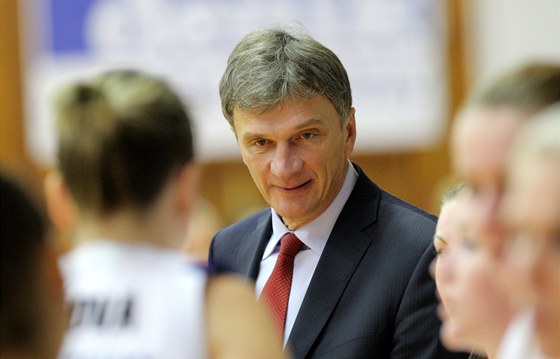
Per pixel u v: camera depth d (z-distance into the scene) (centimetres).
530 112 282
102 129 348
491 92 292
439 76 1561
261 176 571
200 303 350
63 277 358
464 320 361
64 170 355
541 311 278
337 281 556
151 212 357
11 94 1602
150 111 352
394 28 1552
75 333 350
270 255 604
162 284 351
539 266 268
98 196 353
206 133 1566
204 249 993
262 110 550
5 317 329
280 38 563
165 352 341
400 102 1564
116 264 355
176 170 358
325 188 565
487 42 1566
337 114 564
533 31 1554
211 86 1550
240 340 342
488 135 288
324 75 552
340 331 543
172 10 1550
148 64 1557
